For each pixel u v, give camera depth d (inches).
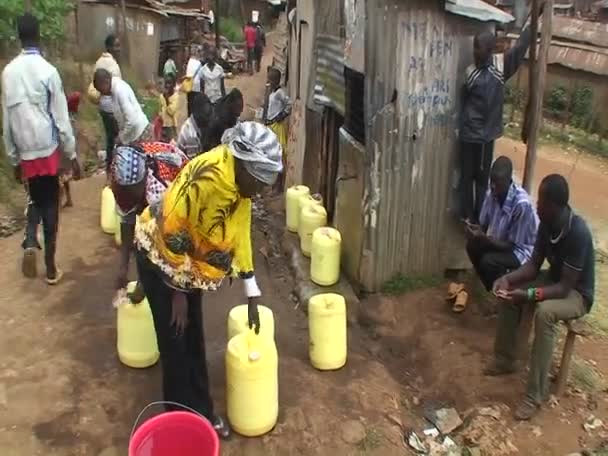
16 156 191.3
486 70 198.8
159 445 122.3
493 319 198.4
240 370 139.3
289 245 254.5
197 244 119.3
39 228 247.4
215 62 432.1
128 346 165.5
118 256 230.2
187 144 199.3
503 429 155.1
